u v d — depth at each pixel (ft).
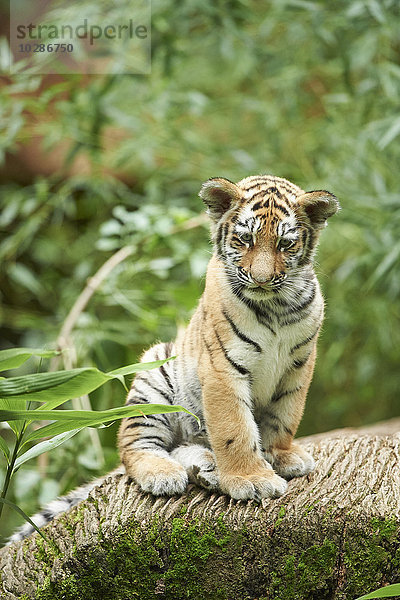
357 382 46.39
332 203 22.18
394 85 36.91
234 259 21.77
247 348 21.48
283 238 21.44
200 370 21.77
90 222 49.34
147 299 38.91
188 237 41.27
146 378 23.54
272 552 19.51
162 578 19.93
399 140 38.11
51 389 15.71
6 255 43.14
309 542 19.33
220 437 21.16
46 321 41.39
